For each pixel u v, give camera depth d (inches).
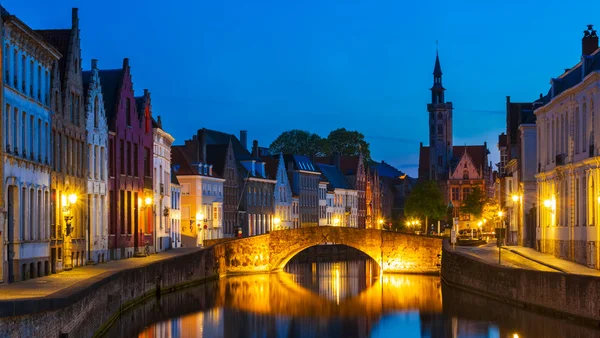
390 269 3585.1
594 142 2407.7
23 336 1120.2
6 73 1870.1
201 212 4596.5
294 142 7416.3
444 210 6186.0
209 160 4992.6
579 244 2551.7
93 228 2593.5
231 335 1914.4
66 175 2337.6
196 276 2952.8
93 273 2144.4
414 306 2417.6
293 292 2876.5
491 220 5625.0
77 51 2491.4
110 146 2812.5
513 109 4067.4
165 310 2246.6
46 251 2106.3
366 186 7583.7
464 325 1946.4
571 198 2637.8
